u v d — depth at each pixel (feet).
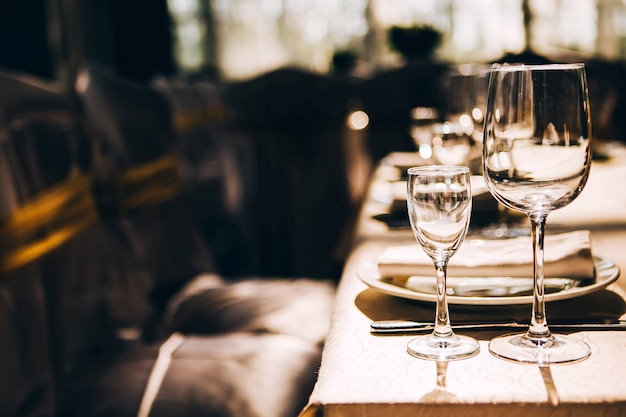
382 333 2.55
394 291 2.71
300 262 10.93
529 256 2.85
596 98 7.77
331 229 10.83
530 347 2.39
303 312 4.82
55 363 4.00
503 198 2.51
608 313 2.65
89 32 18.34
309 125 10.64
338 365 2.34
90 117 5.30
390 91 10.73
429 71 10.69
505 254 2.89
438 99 6.39
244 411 3.59
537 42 21.21
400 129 10.71
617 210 4.03
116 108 5.35
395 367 2.32
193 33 22.06
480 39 21.62
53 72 17.30
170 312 5.26
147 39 19.99
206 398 3.65
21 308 3.78
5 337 3.67
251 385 3.75
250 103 10.65
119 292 4.80
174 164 5.76
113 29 19.61
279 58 22.33
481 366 2.31
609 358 2.32
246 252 11.98
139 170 5.36
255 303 5.03
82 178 4.34
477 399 2.12
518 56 9.71
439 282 2.51
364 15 22.29
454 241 2.45
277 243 10.98
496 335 2.54
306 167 10.72
